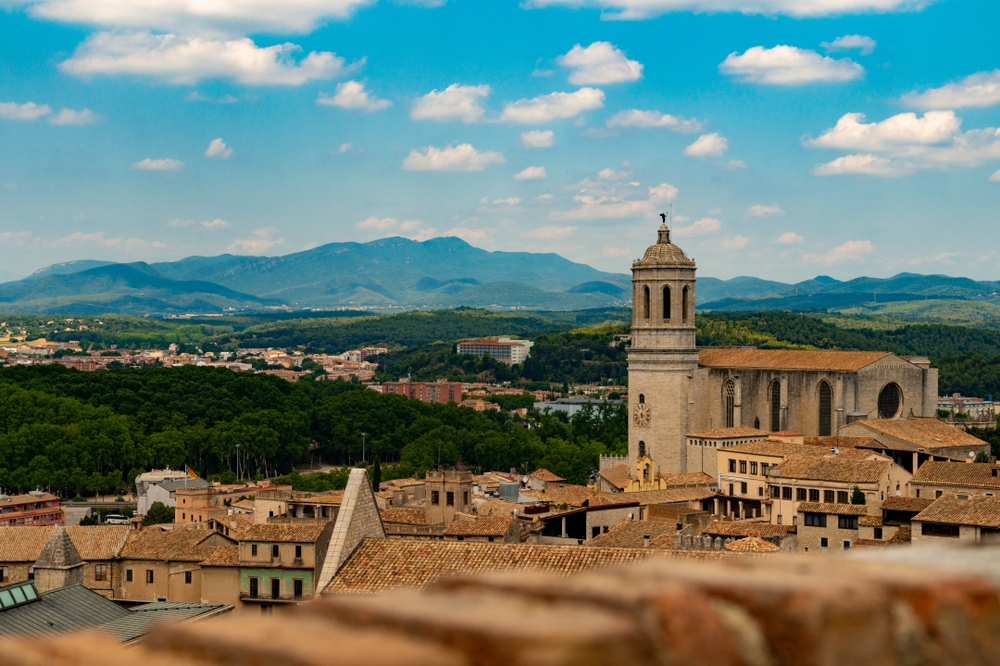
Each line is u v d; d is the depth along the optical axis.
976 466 194.75
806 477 194.62
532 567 68.25
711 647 9.62
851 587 10.52
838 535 178.50
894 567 11.47
